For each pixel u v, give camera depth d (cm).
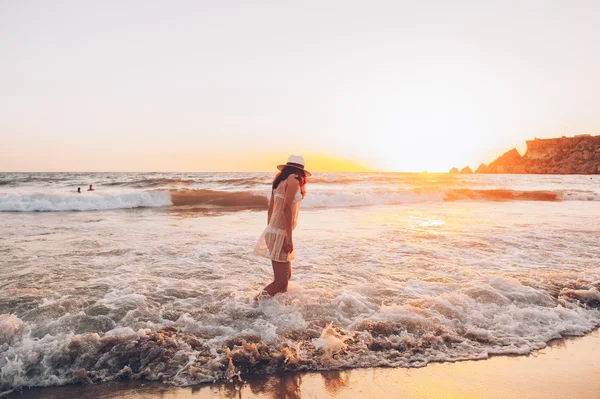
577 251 657
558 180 5628
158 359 275
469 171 19950
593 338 337
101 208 1396
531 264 566
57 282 445
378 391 252
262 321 334
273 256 385
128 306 364
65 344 280
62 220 1038
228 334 313
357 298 391
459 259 593
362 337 315
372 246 688
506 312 371
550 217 1152
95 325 321
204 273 496
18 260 557
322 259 584
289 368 276
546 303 398
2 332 293
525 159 17725
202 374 263
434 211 1329
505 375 274
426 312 359
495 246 696
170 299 388
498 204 1648
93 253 608
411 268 536
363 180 3891
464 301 386
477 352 305
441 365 286
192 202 1533
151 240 730
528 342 322
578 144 15512
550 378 271
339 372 274
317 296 390
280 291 394
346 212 1289
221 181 3120
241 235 794
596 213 1273
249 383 258
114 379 259
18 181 3516
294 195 383
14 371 256
